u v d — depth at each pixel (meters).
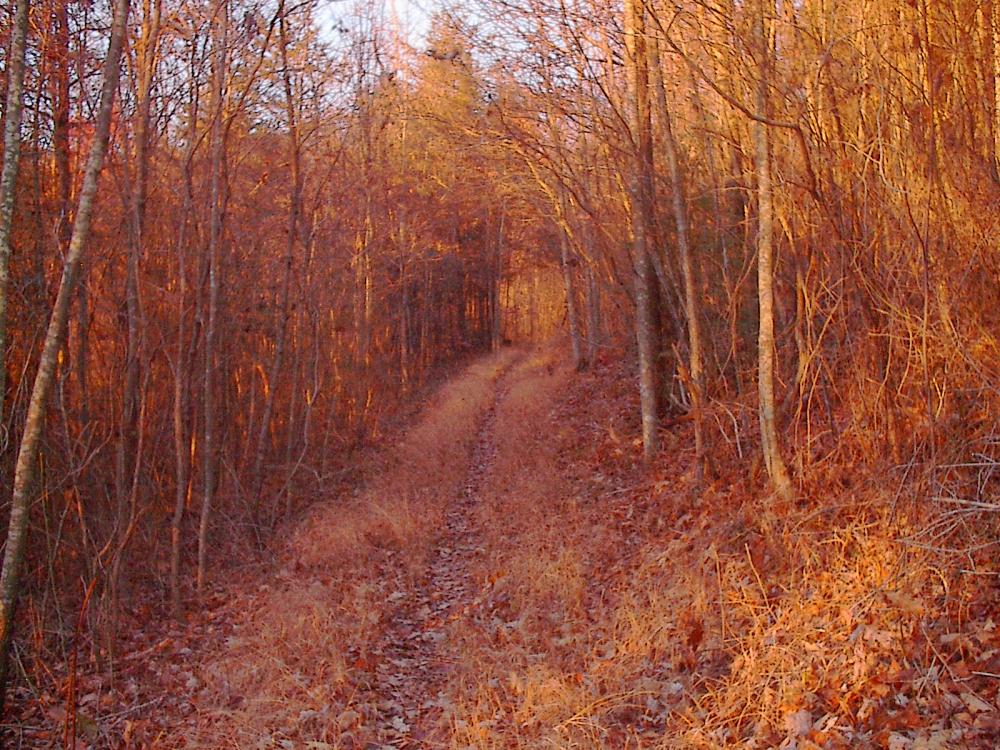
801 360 9.16
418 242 26.61
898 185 7.43
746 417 10.97
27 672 8.07
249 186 15.59
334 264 18.73
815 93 8.52
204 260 11.70
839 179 8.48
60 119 9.61
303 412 18.33
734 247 13.34
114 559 8.61
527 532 11.18
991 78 7.62
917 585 5.88
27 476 6.43
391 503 13.15
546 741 5.69
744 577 7.57
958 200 7.18
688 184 13.07
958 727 4.53
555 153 14.29
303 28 13.01
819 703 5.30
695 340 11.50
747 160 10.33
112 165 10.08
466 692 6.81
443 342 37.38
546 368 26.84
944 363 6.90
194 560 12.00
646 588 8.16
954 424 6.84
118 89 9.89
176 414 10.23
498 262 36.50
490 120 13.12
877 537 6.76
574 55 11.62
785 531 7.66
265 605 9.41
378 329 24.69
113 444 10.92
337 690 7.00
